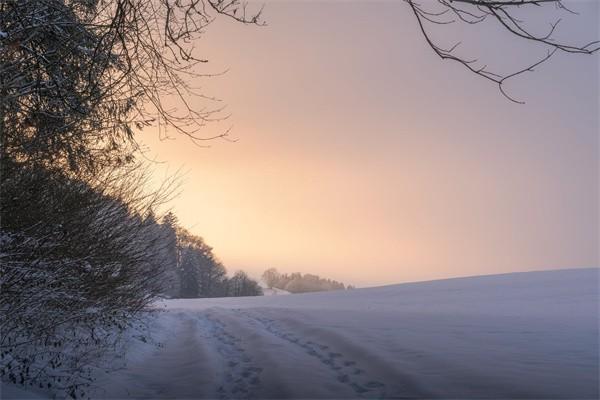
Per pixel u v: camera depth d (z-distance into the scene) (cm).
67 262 778
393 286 4572
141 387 789
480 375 724
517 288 3494
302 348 1030
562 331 1177
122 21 602
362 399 659
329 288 17662
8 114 693
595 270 4556
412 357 868
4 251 701
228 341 1203
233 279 11362
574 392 635
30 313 716
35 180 767
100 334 1051
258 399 681
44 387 698
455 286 4016
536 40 494
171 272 1550
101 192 944
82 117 697
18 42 588
